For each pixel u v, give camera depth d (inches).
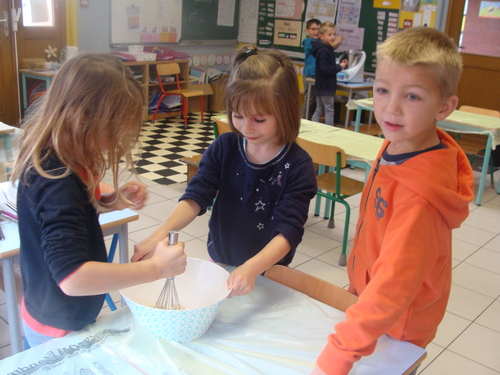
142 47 240.8
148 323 39.9
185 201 51.9
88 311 41.4
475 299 102.7
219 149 54.0
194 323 39.5
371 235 41.6
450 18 222.5
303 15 269.7
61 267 33.2
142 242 46.8
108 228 70.6
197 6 272.4
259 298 48.1
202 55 287.4
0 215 65.1
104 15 232.1
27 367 36.6
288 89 47.1
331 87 213.9
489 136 149.6
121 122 35.8
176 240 38.0
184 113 242.2
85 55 36.3
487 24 213.3
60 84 35.2
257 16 291.1
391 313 33.9
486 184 178.7
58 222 33.7
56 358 37.8
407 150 39.6
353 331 33.9
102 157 36.9
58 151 34.6
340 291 47.8
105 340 40.3
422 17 228.4
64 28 221.3
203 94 255.4
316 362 35.2
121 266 35.6
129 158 39.4
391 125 36.0
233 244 54.8
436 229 36.0
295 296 48.7
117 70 36.0
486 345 87.7
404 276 34.4
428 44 34.4
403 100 34.8
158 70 242.7
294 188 50.5
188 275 48.2
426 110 34.7
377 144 126.9
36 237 37.4
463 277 111.5
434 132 39.4
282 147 51.6
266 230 52.9
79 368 36.9
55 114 34.6
